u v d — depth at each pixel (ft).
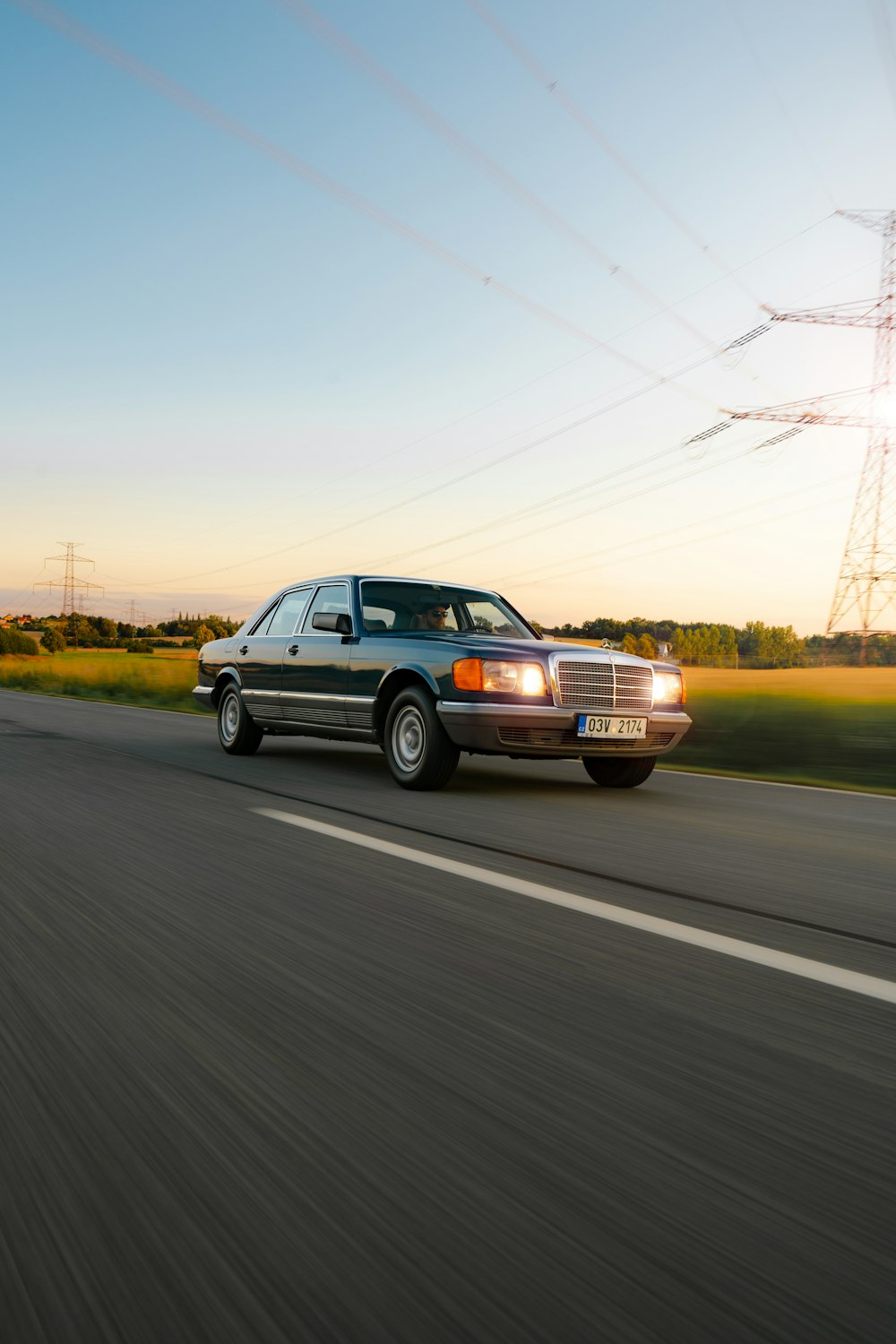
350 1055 8.06
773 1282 5.12
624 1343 4.65
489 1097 7.30
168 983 9.79
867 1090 7.58
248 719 32.07
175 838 17.46
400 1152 6.43
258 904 12.96
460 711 23.88
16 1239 5.42
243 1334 4.70
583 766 33.71
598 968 10.61
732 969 10.68
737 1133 6.81
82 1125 6.75
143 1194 5.88
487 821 20.61
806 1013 9.32
